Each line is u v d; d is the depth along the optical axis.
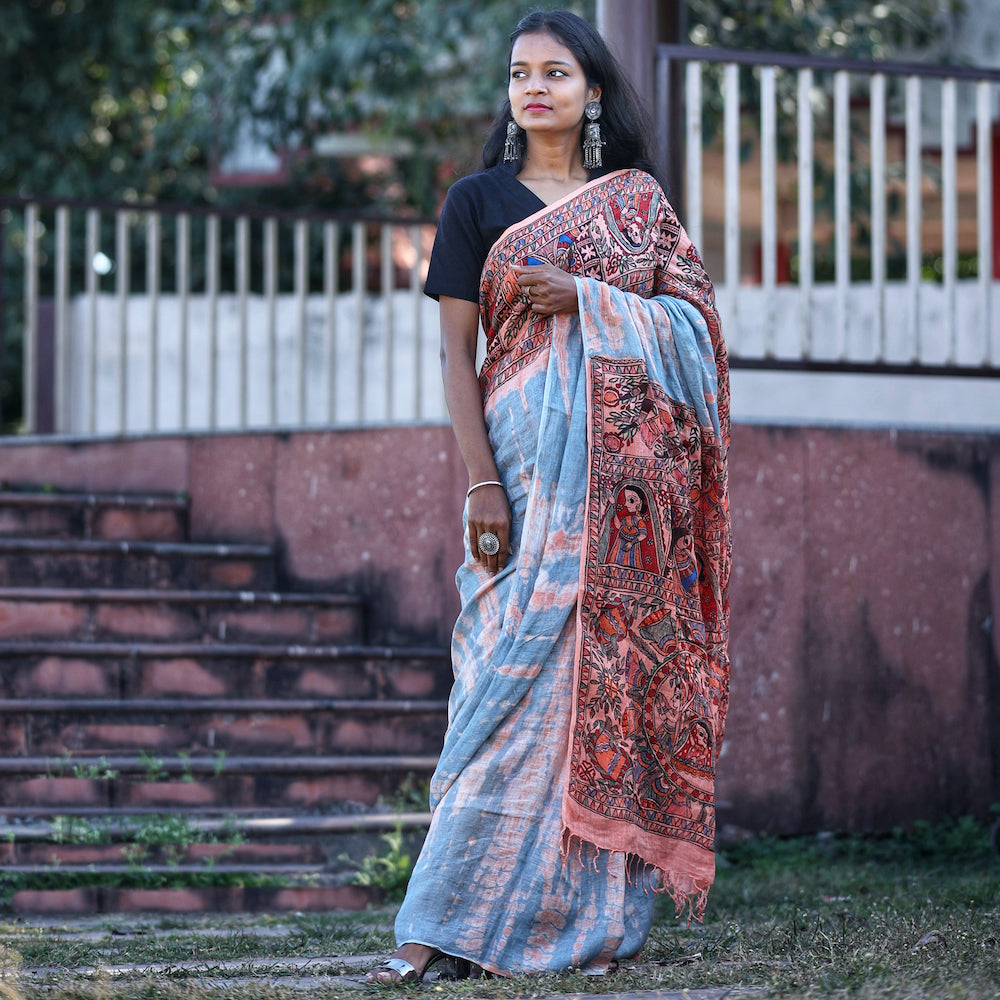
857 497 6.62
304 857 5.46
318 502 7.22
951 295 6.82
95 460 7.67
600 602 3.34
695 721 3.45
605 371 3.41
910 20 11.70
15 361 14.63
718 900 4.82
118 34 14.10
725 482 3.64
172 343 10.47
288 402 10.41
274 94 12.49
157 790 5.78
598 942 3.21
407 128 12.81
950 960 2.97
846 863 6.16
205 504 7.46
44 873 5.05
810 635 6.52
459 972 3.24
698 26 11.62
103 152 15.15
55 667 6.23
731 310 6.68
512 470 3.45
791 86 11.43
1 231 8.41
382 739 6.30
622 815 3.28
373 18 12.07
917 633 6.65
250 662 6.46
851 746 6.52
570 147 3.65
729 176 6.70
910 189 6.82
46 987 2.91
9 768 5.66
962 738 6.65
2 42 14.34
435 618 6.93
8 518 7.20
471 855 3.23
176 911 4.99
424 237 14.30
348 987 3.06
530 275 3.42
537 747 3.27
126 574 7.00
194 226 14.49
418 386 8.40
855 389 9.49
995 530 6.76
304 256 8.51
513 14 11.45
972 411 9.23
